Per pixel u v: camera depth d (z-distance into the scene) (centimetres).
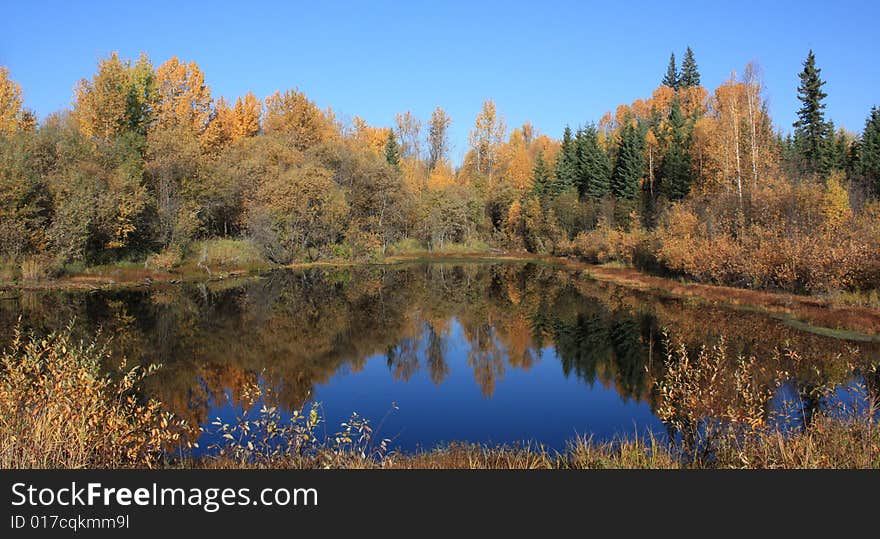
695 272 3281
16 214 3008
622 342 1988
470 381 1546
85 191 3294
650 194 6162
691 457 805
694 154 5334
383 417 1245
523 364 1733
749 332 2009
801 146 5119
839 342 1808
